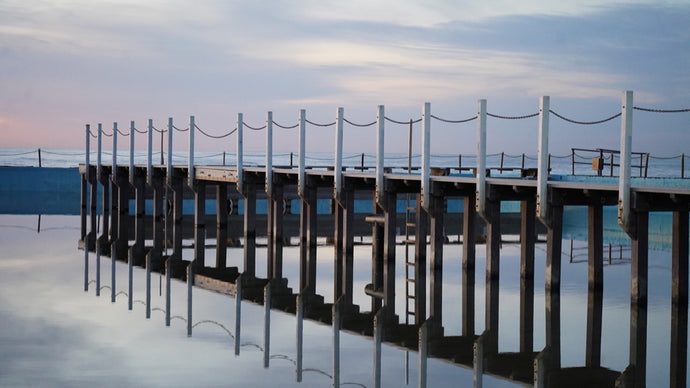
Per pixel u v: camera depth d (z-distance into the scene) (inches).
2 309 635.5
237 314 632.4
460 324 601.0
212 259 911.0
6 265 847.1
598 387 450.9
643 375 473.7
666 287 735.7
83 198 1311.5
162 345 535.5
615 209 1099.9
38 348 522.9
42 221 1305.4
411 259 906.1
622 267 854.5
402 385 453.7
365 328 590.2
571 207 1194.0
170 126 1119.6
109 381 454.3
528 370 482.6
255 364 492.7
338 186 879.1
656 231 1018.7
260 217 1238.9
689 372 479.5
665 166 2952.8
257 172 1007.0
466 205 783.1
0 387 440.5
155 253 960.9
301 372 477.4
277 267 855.1
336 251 916.0
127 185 1255.5
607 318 613.3
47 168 1577.3
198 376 466.3
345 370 482.3
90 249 986.1
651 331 573.0
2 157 3535.9
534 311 641.0
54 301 671.1
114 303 669.3
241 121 1004.6
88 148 1296.8
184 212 1358.3
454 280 772.6
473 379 464.8
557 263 674.2
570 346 535.5
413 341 552.4
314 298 698.2
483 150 712.4
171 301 681.0
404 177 809.5
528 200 721.0
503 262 885.8
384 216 850.8
